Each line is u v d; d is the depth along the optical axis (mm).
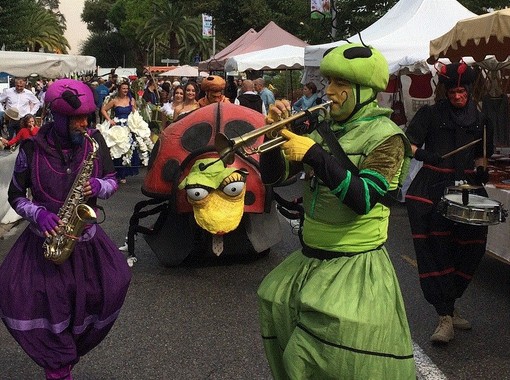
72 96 3182
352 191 2506
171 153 6141
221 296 5754
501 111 8484
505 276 6305
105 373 4188
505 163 6668
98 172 3412
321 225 2766
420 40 10383
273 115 2680
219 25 37719
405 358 2662
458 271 4719
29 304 3205
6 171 8609
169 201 6078
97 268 3369
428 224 4594
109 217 9070
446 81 4562
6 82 25719
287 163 2914
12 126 15117
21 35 39938
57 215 3246
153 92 17922
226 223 5602
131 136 11781
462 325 4895
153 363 4340
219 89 7430
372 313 2566
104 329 3451
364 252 2734
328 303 2568
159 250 6605
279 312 2791
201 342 4699
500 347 4586
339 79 2707
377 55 2715
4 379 4070
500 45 6344
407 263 6809
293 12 29125
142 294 5801
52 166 3283
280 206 6730
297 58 17016
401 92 10562
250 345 4641
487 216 4133
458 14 11031
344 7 19312
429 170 4652
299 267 2826
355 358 2531
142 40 65562
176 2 60281
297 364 2607
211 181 5613
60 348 3270
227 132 6059
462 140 4590
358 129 2684
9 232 8422
